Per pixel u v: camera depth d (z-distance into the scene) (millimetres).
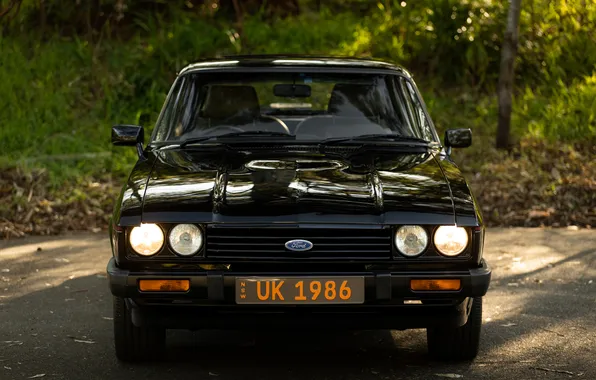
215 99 6262
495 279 7707
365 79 6371
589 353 5566
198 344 5801
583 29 15562
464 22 15180
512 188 11203
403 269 4777
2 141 12312
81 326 6262
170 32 15438
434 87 14797
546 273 7914
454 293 4773
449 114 13961
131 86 14164
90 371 5211
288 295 4688
